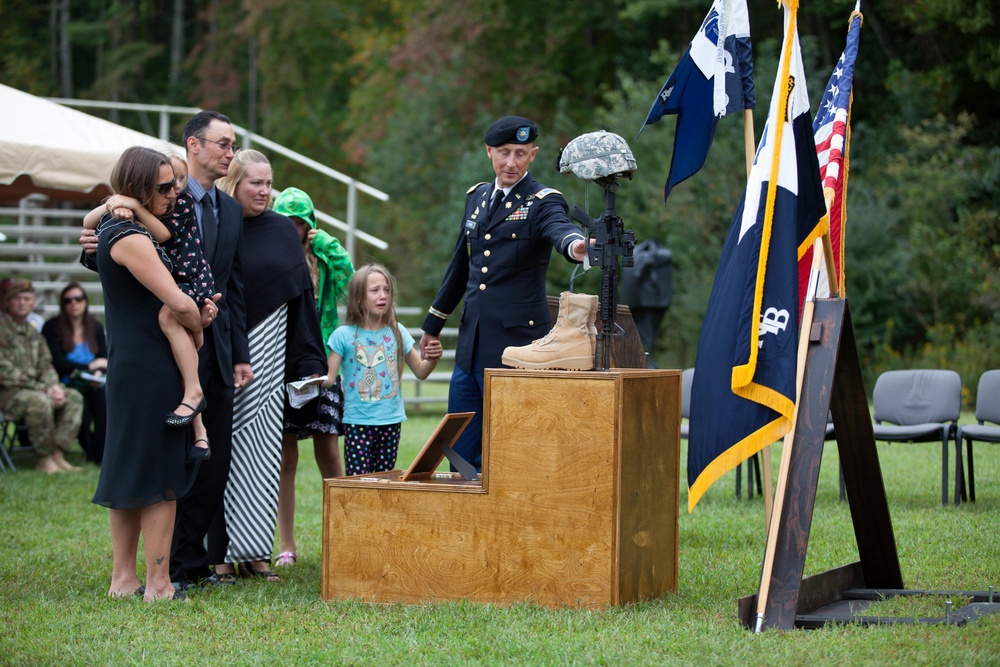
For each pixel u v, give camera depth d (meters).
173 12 55.25
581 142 6.53
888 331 27.67
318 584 7.47
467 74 40.75
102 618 6.37
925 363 25.73
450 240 37.56
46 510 10.69
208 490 7.37
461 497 6.65
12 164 13.02
